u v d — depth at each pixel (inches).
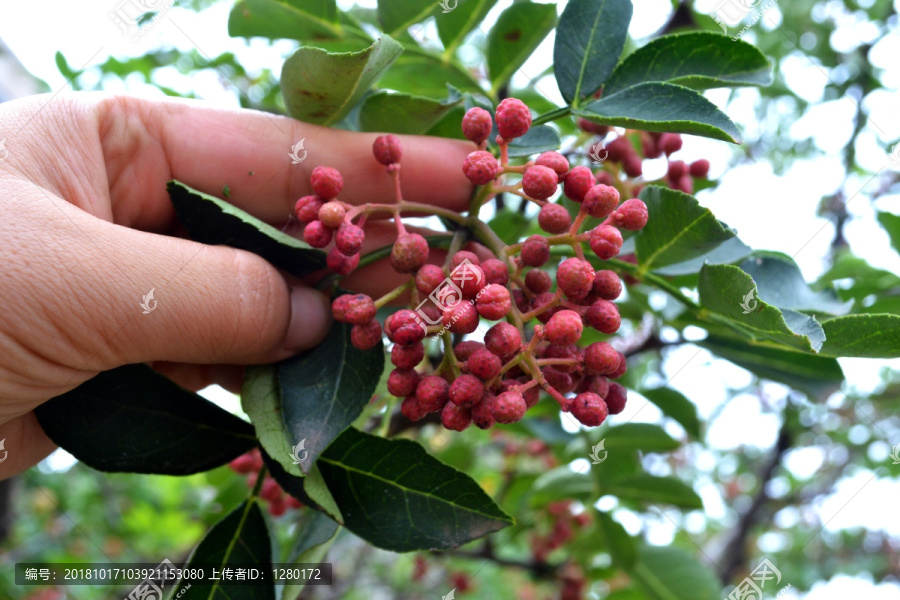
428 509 4.9
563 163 4.7
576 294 4.5
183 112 5.7
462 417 4.6
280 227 6.3
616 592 10.5
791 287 5.8
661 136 6.7
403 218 6.3
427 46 7.1
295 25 6.5
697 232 5.1
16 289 4.5
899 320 4.5
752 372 6.7
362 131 6.1
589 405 4.4
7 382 4.8
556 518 10.9
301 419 4.8
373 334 4.8
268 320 5.0
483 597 14.9
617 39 5.5
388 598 15.4
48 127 5.1
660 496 8.5
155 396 5.2
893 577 19.8
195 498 16.0
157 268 4.7
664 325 7.5
